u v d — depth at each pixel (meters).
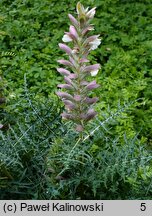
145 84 1.03
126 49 1.18
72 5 1.31
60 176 0.60
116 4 1.34
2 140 0.63
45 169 0.61
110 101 0.98
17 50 1.15
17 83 1.01
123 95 0.99
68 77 0.59
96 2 1.33
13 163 0.60
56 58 1.11
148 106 1.00
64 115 0.61
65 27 1.24
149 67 1.12
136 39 1.20
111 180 0.59
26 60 1.10
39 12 1.27
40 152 0.62
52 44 1.15
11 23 1.21
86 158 0.61
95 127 0.66
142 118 0.96
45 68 1.08
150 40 1.21
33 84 1.03
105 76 1.07
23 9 1.30
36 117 0.67
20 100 0.70
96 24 1.23
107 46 1.16
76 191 0.61
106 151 0.62
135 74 1.07
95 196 0.61
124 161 0.60
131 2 1.37
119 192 0.61
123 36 1.20
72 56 0.59
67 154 0.59
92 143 0.64
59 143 0.60
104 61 1.13
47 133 0.65
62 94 0.60
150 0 1.37
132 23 1.26
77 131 0.62
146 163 0.65
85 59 0.58
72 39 0.58
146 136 0.93
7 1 1.35
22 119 0.67
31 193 0.60
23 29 1.20
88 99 0.60
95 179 0.59
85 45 0.58
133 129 0.91
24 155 0.61
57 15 1.27
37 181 0.60
